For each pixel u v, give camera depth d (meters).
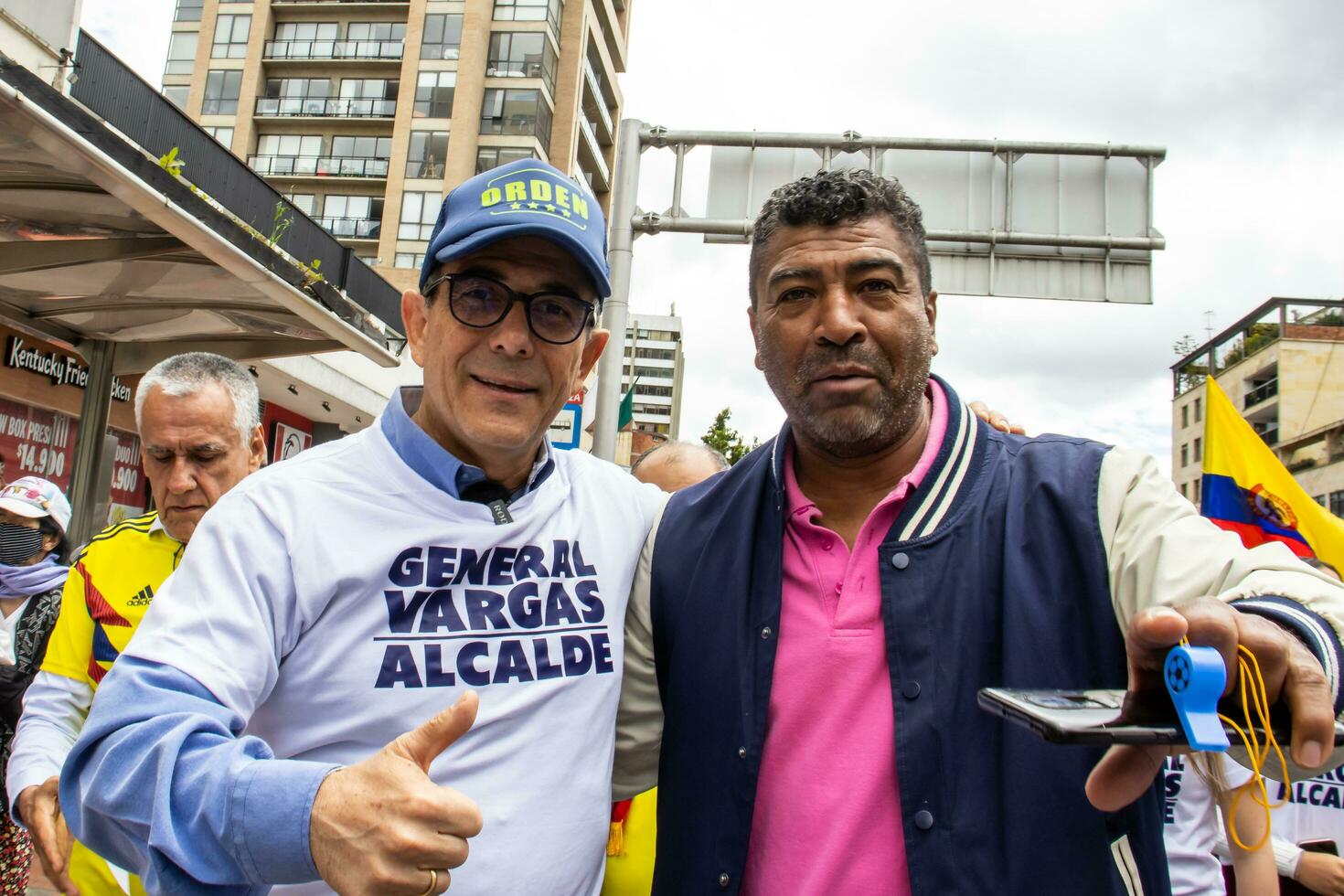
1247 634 0.94
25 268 4.37
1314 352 39.06
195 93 38.31
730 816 1.59
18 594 3.12
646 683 1.85
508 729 1.52
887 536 1.62
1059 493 1.54
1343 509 35.53
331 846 1.00
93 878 2.36
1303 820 3.40
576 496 1.82
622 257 7.35
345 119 37.41
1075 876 1.36
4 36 5.46
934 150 7.23
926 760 1.47
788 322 1.70
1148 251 7.17
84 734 1.24
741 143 7.31
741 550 1.73
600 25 42.16
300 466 1.58
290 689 1.46
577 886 1.55
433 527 1.55
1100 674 1.45
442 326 1.66
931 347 1.85
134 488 11.25
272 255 4.34
